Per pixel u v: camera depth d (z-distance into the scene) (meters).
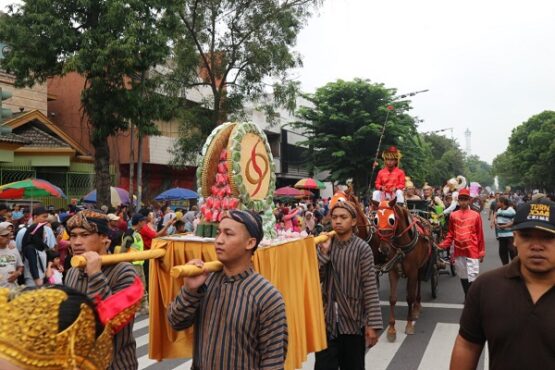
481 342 2.62
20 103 20.17
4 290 1.38
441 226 13.05
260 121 32.91
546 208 2.41
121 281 2.98
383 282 12.42
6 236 7.01
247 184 3.96
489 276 2.58
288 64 19.27
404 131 29.27
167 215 13.32
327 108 29.44
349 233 4.48
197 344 2.79
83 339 1.39
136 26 13.42
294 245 3.89
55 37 13.55
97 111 14.54
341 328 4.36
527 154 58.09
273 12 19.12
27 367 1.25
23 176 18.33
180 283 3.29
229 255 2.65
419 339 7.34
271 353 2.62
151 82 15.34
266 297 2.65
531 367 2.32
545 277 2.41
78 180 20.61
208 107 20.20
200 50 19.61
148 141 24.11
